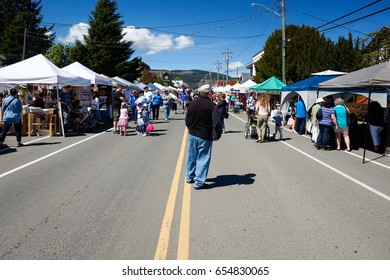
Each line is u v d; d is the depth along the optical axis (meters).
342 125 11.05
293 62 32.91
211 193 5.98
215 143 12.34
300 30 34.47
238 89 33.09
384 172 8.00
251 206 5.32
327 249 3.90
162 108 38.47
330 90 14.65
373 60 27.62
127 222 4.60
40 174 7.19
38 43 56.59
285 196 5.89
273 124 20.47
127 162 8.55
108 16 49.78
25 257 3.63
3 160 8.63
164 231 4.31
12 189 6.07
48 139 12.65
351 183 6.89
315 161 9.21
